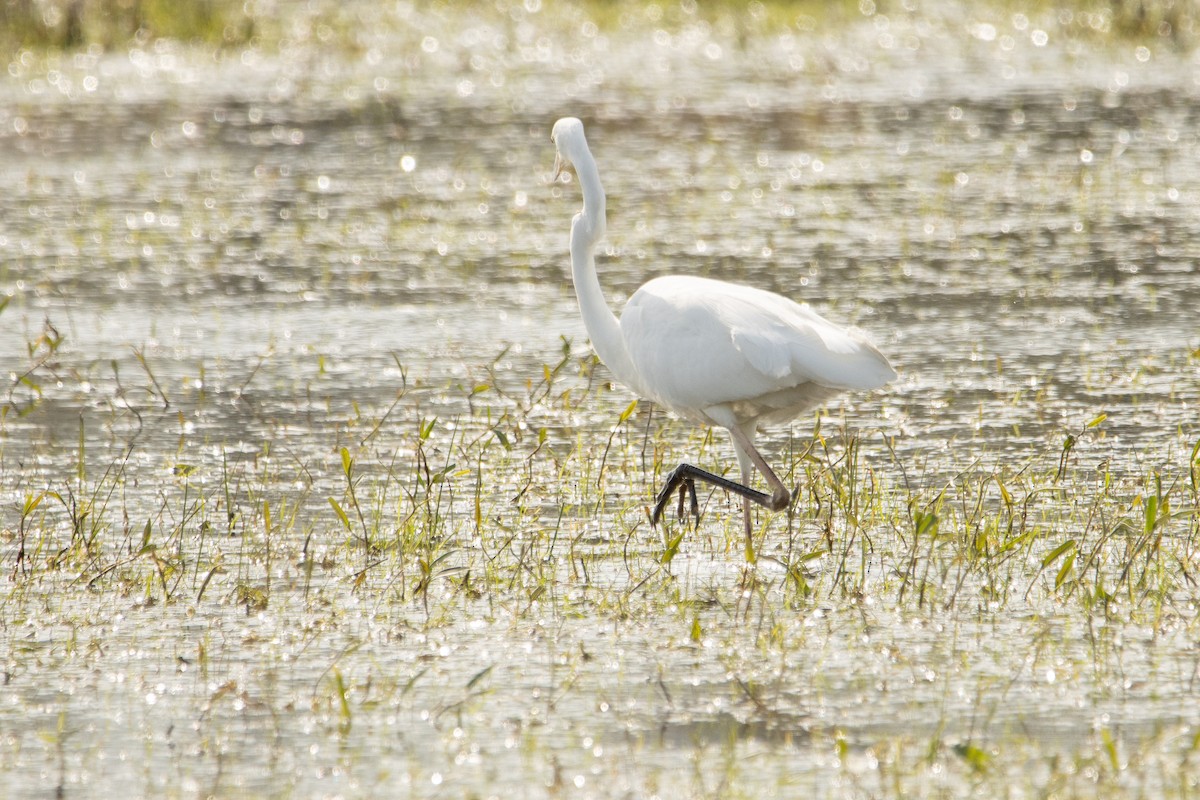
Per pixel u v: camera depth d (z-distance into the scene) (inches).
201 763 300.4
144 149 1033.5
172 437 518.0
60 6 1435.8
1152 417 510.9
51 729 315.6
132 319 665.0
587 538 422.6
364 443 504.4
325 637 359.6
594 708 319.9
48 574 400.2
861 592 377.1
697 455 487.5
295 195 906.7
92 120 1125.1
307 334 641.0
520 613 370.6
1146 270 709.3
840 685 327.9
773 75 1284.4
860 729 308.0
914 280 702.5
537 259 761.6
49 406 552.1
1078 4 1518.2
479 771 294.7
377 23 1539.1
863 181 914.7
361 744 306.8
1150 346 595.5
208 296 702.5
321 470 483.5
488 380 573.9
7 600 383.2
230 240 805.9
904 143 1019.3
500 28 1520.7
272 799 286.5
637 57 1382.9
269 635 361.4
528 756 300.2
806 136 1048.2
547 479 470.6
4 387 572.4
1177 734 300.7
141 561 406.6
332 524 436.8
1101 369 567.8
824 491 444.1
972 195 871.7
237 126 1109.1
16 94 1224.2
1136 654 337.4
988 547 392.5
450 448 486.3
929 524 374.0
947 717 311.7
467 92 1230.9
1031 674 330.0
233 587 391.5
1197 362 569.6
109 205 883.4
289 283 723.4
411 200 890.7
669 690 327.9
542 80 1277.1
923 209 840.3
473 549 415.2
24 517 417.1
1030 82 1222.3
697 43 1446.9
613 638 355.6
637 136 1061.8
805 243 773.9
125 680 338.3
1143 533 405.1
